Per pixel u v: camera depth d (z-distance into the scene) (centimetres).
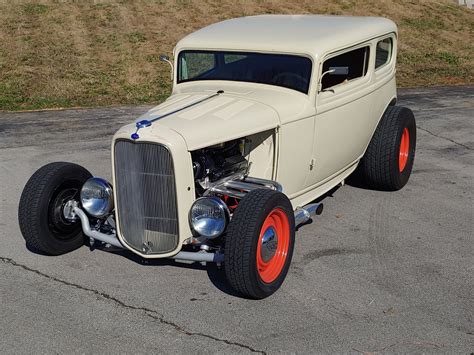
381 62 762
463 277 570
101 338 469
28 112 1267
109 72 1577
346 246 634
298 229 675
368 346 459
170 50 1777
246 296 518
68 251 607
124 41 1827
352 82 686
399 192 796
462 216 718
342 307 514
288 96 613
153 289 543
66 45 1761
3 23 1900
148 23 2002
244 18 761
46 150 984
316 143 639
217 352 451
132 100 1375
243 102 588
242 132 544
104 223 587
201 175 538
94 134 1083
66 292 538
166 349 454
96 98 1382
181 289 543
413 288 547
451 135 1073
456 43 2044
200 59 661
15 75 1502
